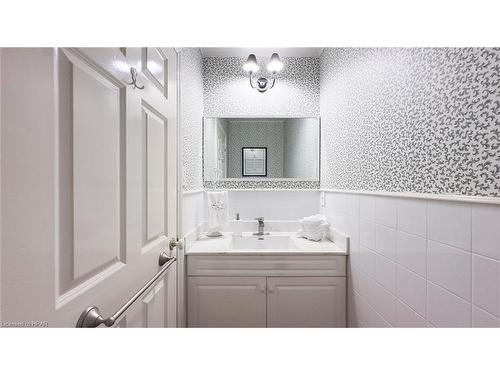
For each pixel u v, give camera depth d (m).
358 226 1.34
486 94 0.61
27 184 0.40
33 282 0.41
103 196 0.60
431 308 0.78
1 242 0.36
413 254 0.87
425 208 0.81
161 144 1.01
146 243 0.86
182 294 1.43
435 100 0.77
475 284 0.63
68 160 0.49
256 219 1.96
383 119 1.08
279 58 1.97
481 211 0.62
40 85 0.43
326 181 1.90
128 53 0.72
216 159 2.08
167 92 1.08
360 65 1.31
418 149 0.85
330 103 1.81
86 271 0.54
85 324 0.52
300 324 1.52
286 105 2.10
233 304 1.52
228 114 2.10
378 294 1.12
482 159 0.61
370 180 1.20
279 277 1.52
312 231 1.77
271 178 2.08
